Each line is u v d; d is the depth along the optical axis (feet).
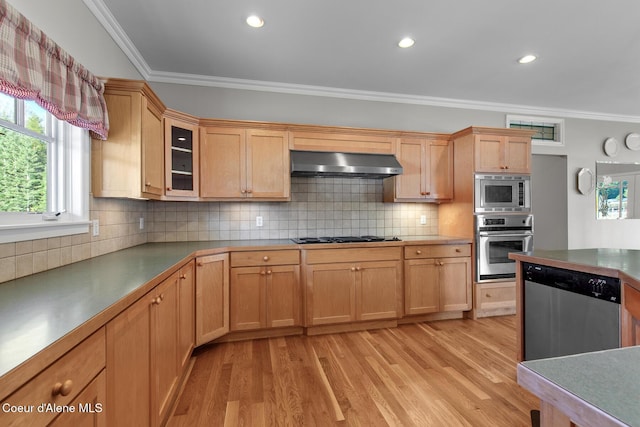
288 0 6.45
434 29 7.52
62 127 5.59
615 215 14.21
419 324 9.96
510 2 6.56
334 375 6.78
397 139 10.63
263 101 10.57
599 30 7.61
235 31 7.55
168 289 5.23
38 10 4.59
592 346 5.13
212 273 7.91
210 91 10.16
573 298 5.46
